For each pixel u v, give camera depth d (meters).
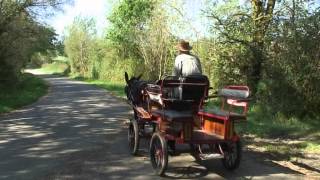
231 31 19.95
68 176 8.94
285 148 11.63
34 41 39.00
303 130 14.25
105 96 30.34
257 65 19.53
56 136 13.48
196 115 9.69
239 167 9.63
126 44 47.50
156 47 36.03
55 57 115.62
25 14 33.12
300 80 15.84
